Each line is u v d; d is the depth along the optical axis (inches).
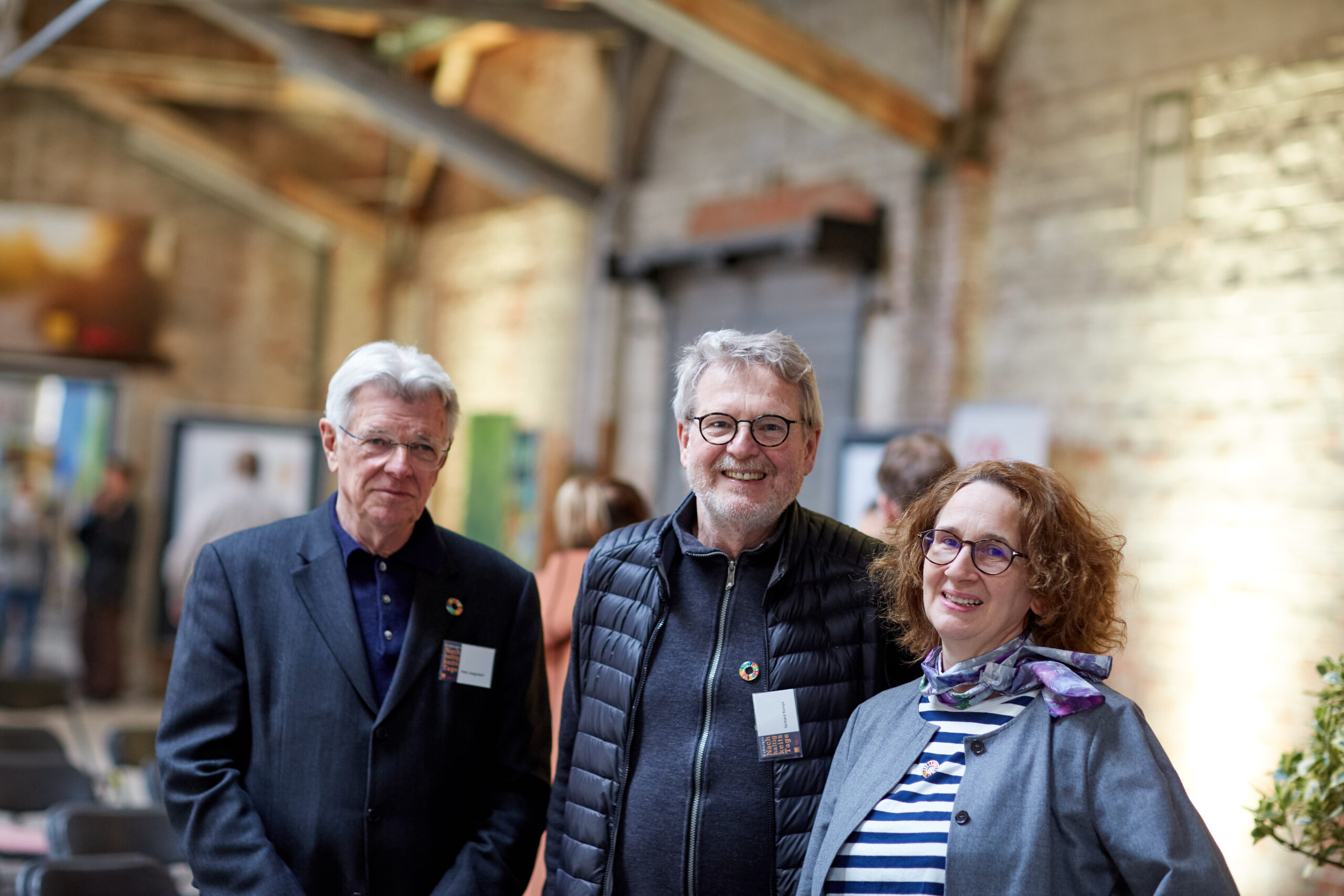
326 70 343.3
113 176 442.0
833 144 298.5
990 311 262.7
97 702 409.7
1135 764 72.4
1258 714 212.5
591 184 365.1
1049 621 78.9
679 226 343.3
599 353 365.1
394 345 97.6
